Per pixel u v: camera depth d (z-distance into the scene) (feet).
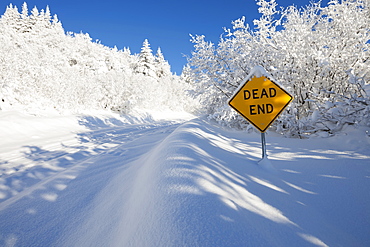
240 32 23.81
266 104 8.84
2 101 47.32
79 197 8.69
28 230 6.40
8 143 27.25
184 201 4.80
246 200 5.47
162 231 3.99
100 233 5.74
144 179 7.65
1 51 47.50
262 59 21.31
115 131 41.22
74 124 47.73
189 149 9.34
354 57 19.39
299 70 21.02
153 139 23.29
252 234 3.87
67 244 5.63
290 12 22.29
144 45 163.02
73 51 123.95
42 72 57.31
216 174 6.75
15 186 12.24
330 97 18.03
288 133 18.19
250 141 16.35
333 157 10.10
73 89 64.95
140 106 99.09
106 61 160.15
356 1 21.36
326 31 20.57
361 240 4.55
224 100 26.71
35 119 40.75
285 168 9.24
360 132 13.35
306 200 6.26
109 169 12.57
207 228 3.88
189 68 27.63
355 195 6.40
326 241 4.32
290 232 4.40
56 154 20.85
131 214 5.68
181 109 136.77
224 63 24.97
